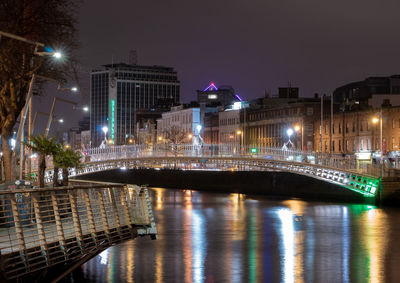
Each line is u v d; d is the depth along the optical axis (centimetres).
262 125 17812
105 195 3569
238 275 3941
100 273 3916
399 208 8256
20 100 5444
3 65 5041
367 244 5184
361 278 3903
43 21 5378
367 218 7000
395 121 12100
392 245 5131
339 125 13925
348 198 9325
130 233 3294
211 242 5206
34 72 5366
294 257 4588
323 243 5228
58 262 2595
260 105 19300
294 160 9925
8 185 3475
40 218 2502
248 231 5922
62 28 5553
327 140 14400
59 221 2628
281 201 9400
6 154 5119
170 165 15000
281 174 10706
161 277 3834
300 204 8831
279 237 5544
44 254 2511
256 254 4675
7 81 5156
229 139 19888
